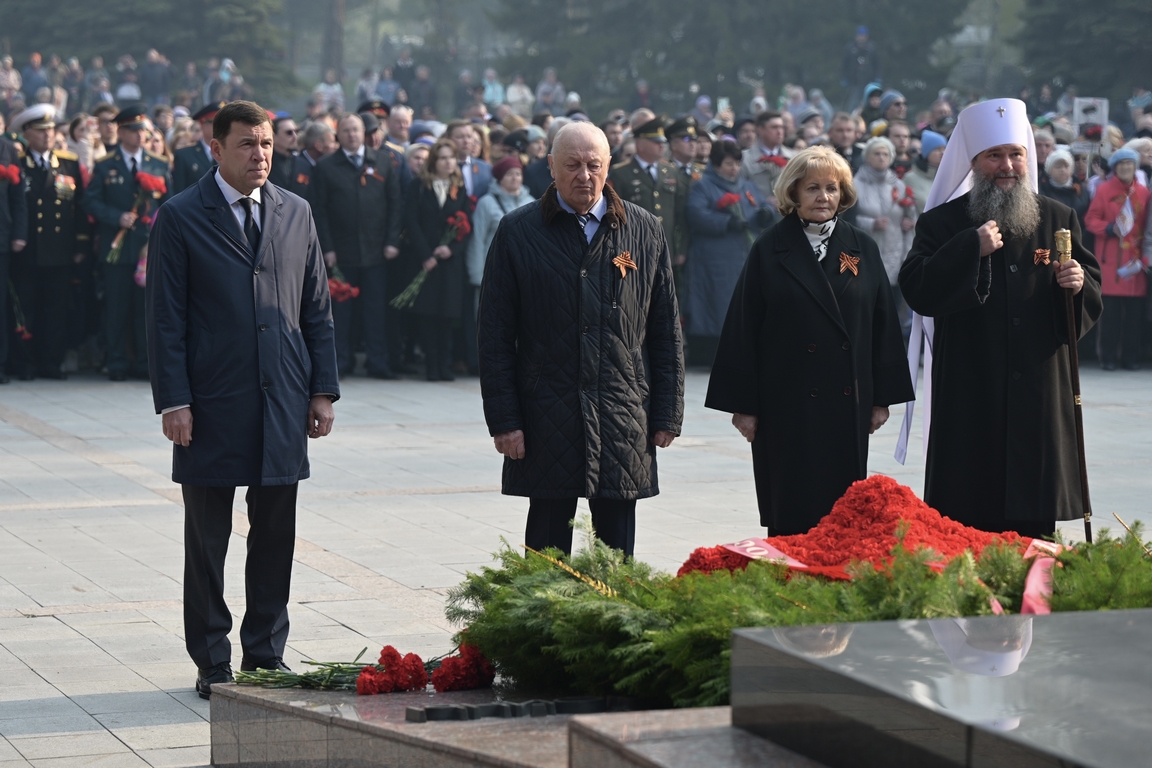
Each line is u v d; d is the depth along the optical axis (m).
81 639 5.94
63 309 14.81
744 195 15.55
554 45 54.38
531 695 3.93
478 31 75.62
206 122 14.35
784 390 5.98
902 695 2.46
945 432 6.15
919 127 21.16
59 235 14.51
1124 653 2.74
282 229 5.55
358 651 5.71
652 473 5.83
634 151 16.09
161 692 5.26
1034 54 43.47
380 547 7.71
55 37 54.81
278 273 5.52
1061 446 6.06
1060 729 2.31
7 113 41.34
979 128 6.11
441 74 63.84
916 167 16.39
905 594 3.40
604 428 5.66
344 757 3.61
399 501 9.05
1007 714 2.37
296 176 14.62
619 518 5.86
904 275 6.20
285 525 5.55
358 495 9.24
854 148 16.75
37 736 4.74
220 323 5.42
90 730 4.81
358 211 14.73
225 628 5.38
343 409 13.21
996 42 58.06
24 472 9.91
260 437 5.43
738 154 15.48
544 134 17.59
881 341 6.14
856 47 47.22
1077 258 6.17
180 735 4.77
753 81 51.41
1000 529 6.12
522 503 9.02
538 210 5.75
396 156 15.06
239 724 4.23
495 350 5.71
